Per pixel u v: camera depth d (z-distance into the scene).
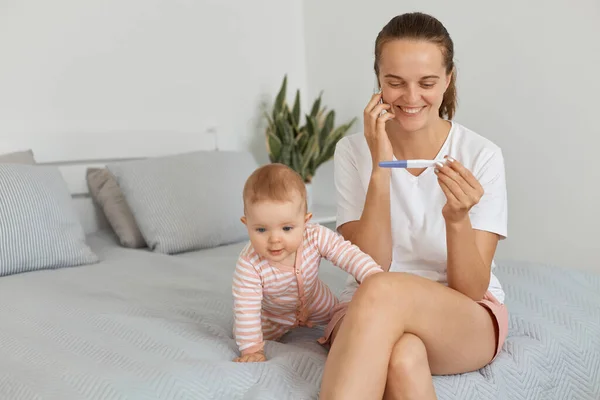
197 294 1.92
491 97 2.71
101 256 2.49
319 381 1.32
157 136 3.04
